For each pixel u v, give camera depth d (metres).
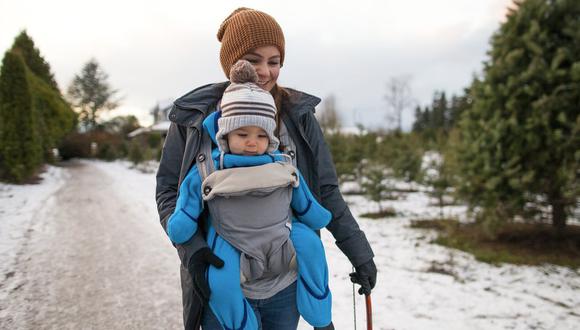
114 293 3.81
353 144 12.26
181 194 1.21
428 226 7.21
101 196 11.34
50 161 28.53
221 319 1.19
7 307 3.47
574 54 4.71
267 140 1.26
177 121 1.36
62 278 4.24
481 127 5.35
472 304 3.58
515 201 4.97
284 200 1.28
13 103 13.84
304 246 1.28
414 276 4.38
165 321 3.21
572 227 5.91
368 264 1.52
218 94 1.45
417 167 12.07
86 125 54.91
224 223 1.22
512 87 4.98
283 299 1.33
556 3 4.84
